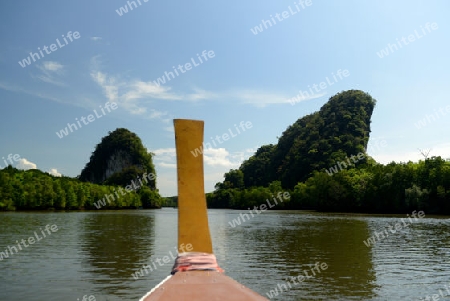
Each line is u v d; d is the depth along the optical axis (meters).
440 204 78.69
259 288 13.98
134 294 13.02
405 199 82.38
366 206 96.31
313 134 168.50
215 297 5.55
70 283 14.50
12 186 96.62
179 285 6.27
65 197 110.88
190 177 8.58
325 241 29.31
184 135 8.78
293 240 30.14
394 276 15.95
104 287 13.91
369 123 170.12
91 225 48.22
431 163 82.25
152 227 45.75
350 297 12.77
